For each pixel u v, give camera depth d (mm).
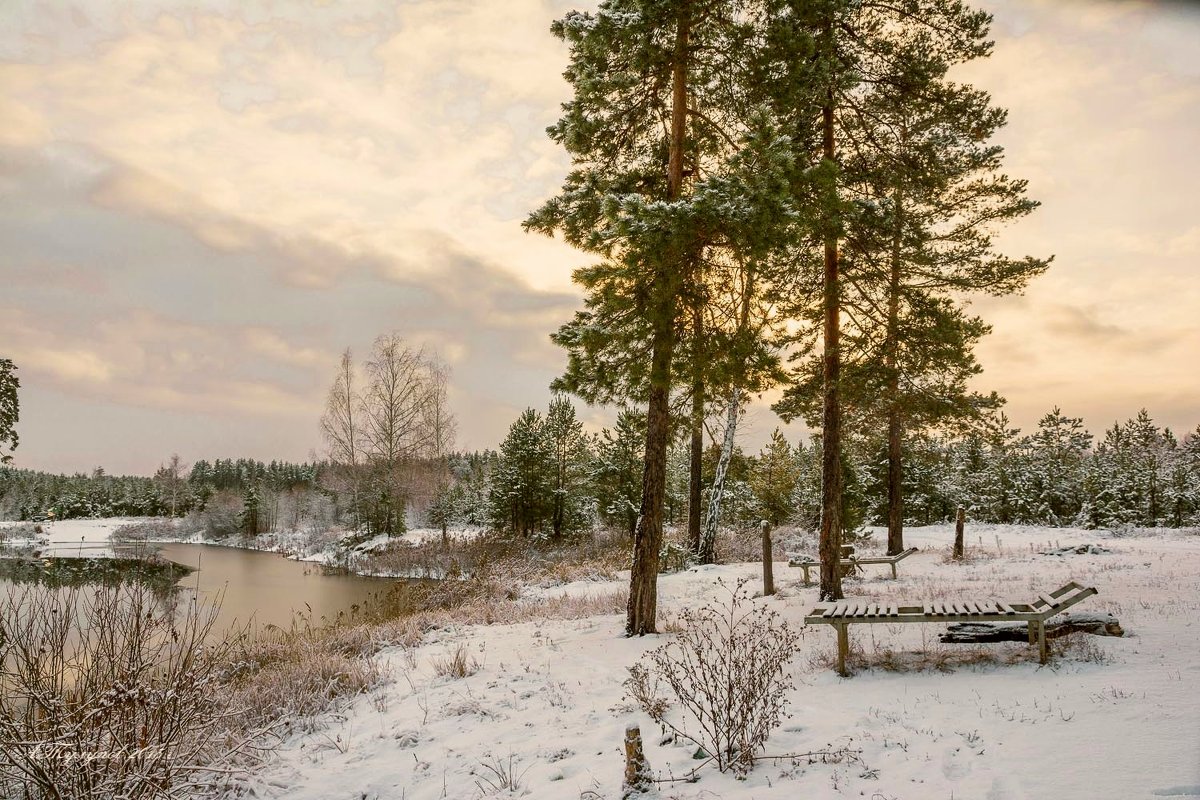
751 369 10391
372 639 11211
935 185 13484
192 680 5297
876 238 12641
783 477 36719
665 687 6914
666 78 11375
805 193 10203
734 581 15945
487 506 50562
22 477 102688
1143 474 46406
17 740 4324
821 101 11961
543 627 11422
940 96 13133
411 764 5703
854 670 6957
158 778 4727
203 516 67000
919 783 4180
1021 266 16141
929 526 34094
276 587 23453
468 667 8719
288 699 7598
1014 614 6621
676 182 11070
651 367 10375
